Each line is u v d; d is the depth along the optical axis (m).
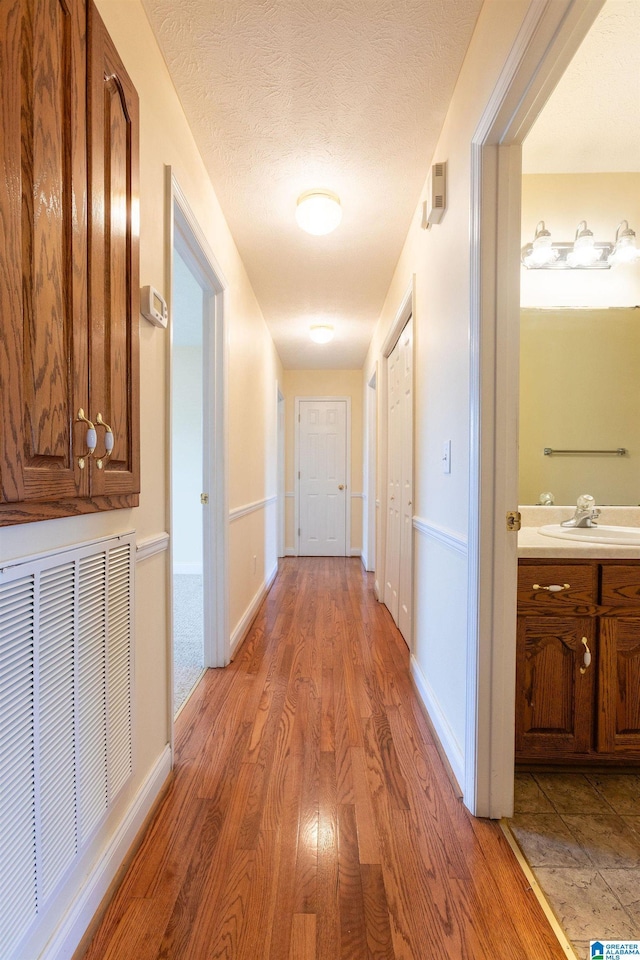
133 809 1.17
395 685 2.09
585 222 1.94
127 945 0.90
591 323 2.04
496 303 1.23
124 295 1.09
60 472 0.82
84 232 0.89
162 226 1.43
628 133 1.77
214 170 1.88
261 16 1.25
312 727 1.72
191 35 1.31
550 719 1.43
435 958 0.88
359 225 2.29
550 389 2.04
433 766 1.49
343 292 3.16
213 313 2.25
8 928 0.69
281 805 1.30
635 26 1.33
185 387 4.70
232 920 0.95
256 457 3.33
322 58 1.37
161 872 1.07
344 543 5.62
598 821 1.26
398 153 1.77
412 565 2.21
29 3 0.72
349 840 1.17
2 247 0.66
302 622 3.01
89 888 0.93
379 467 3.55
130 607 1.16
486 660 1.25
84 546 0.93
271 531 4.21
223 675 2.19
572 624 1.42
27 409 0.73
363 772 1.46
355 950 0.89
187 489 4.71
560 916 0.97
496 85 1.09
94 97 0.93
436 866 1.09
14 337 0.69
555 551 1.41
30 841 0.75
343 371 5.56
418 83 1.46
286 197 2.07
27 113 0.71
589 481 2.04
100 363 0.97
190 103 1.54
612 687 1.42
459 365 1.44
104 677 1.02
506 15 1.06
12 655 0.71
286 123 1.62
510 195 1.22
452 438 1.53
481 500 1.24
